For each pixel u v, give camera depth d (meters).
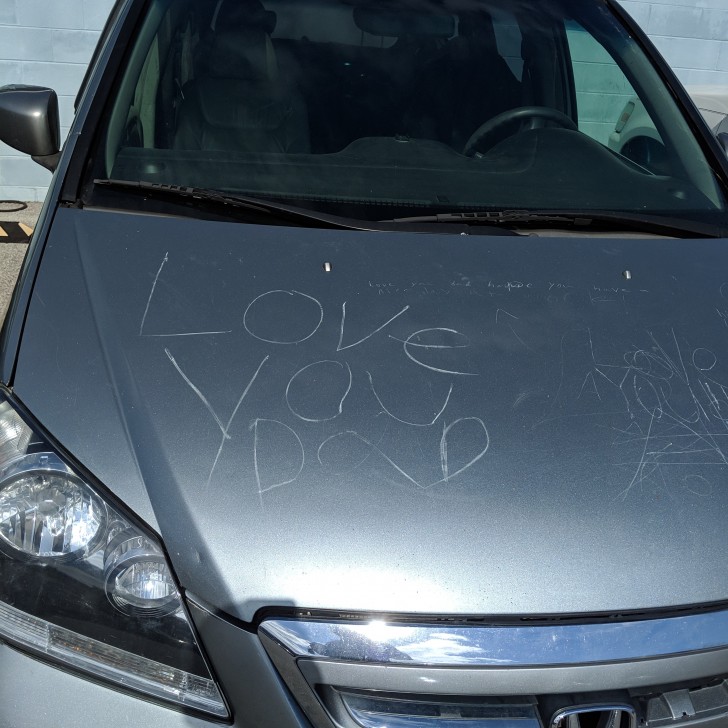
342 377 1.63
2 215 5.62
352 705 1.32
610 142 2.52
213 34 2.46
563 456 1.53
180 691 1.35
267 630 1.32
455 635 1.32
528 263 2.00
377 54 2.52
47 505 1.42
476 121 2.46
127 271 1.82
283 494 1.42
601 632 1.35
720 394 1.72
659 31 6.27
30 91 2.46
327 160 2.28
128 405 1.53
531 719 1.33
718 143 2.55
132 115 2.27
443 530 1.40
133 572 1.37
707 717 1.38
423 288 1.87
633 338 1.82
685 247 2.16
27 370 1.59
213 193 2.07
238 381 1.60
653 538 1.43
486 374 1.68
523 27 2.65
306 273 1.87
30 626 1.37
